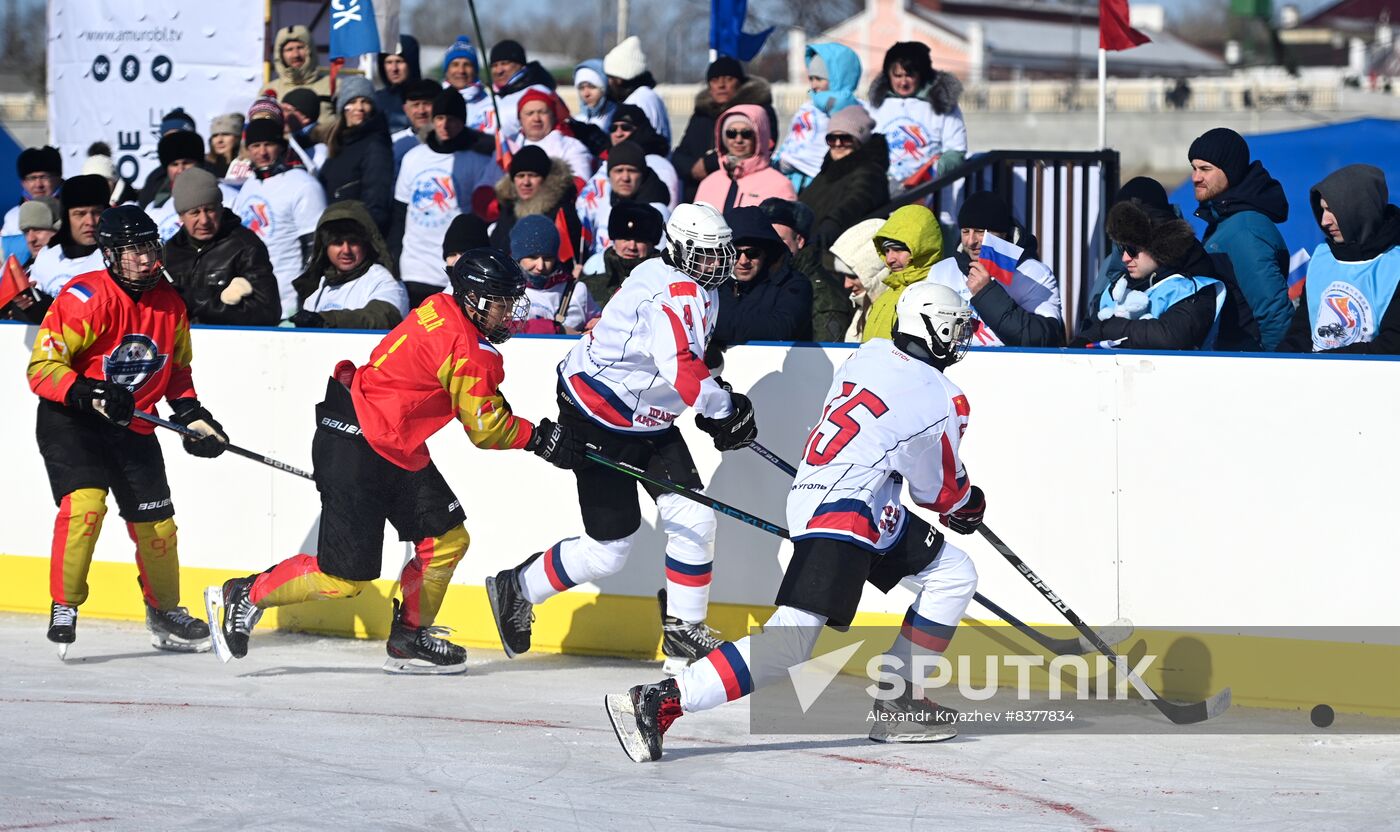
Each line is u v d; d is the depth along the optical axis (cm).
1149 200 1481
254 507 1625
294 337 1602
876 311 1391
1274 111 7106
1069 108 7731
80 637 1595
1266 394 1288
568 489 1516
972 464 1377
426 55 7719
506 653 1448
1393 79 7538
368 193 1969
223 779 1050
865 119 1800
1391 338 1295
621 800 1016
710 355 1453
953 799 1027
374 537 1373
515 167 1825
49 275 1769
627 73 2312
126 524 1620
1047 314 1465
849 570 1117
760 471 1451
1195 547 1314
